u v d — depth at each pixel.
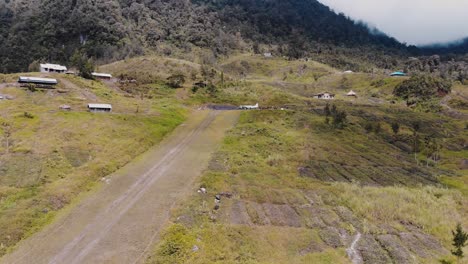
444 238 33.78
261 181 44.22
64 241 27.64
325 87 172.38
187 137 65.19
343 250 29.06
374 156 64.44
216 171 46.38
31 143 47.66
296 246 29.14
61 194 34.72
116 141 54.12
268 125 76.19
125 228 29.98
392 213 37.97
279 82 173.50
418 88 141.38
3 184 35.91
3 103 66.19
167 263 24.95
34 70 162.88
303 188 43.72
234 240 28.97
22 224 28.70
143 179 41.91
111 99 86.56
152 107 84.94
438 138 85.12
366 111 104.50
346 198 40.91
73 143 49.84
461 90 155.50
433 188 50.00
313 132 74.69
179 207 33.88
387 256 28.69
